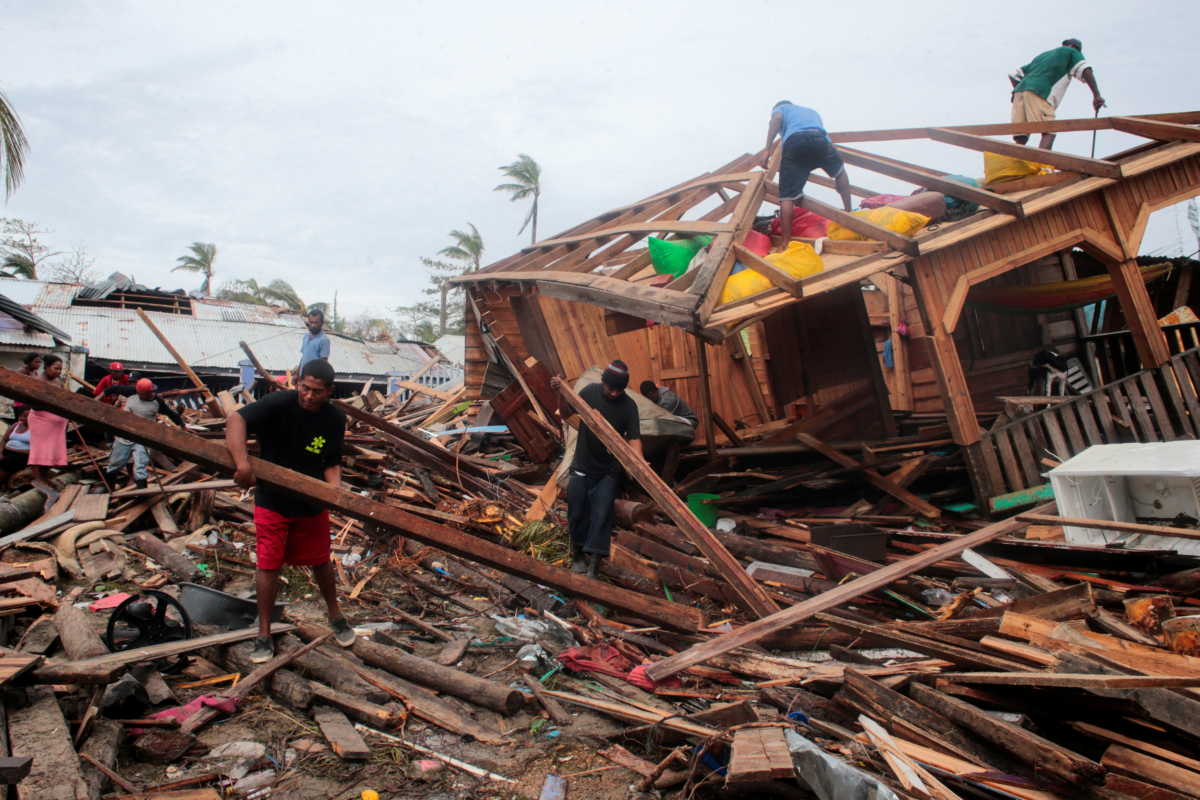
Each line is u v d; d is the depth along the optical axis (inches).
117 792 101.4
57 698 120.2
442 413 574.9
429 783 112.1
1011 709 112.3
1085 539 207.8
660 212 394.0
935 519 264.2
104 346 983.6
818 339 402.6
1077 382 375.9
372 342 1378.0
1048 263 413.4
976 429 267.9
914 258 262.8
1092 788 89.8
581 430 224.8
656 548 229.8
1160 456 199.0
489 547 160.7
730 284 257.0
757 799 103.2
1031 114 348.8
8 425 428.5
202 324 1147.9
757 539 257.0
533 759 121.3
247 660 146.3
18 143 451.8
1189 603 160.9
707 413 368.2
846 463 302.4
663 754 124.3
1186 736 98.7
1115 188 320.8
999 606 153.5
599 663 159.6
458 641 172.1
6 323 584.4
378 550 248.5
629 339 417.1
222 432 403.9
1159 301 453.1
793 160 283.1
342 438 160.2
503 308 419.8
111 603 189.2
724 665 150.0
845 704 122.1
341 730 122.7
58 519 245.1
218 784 107.6
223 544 254.2
